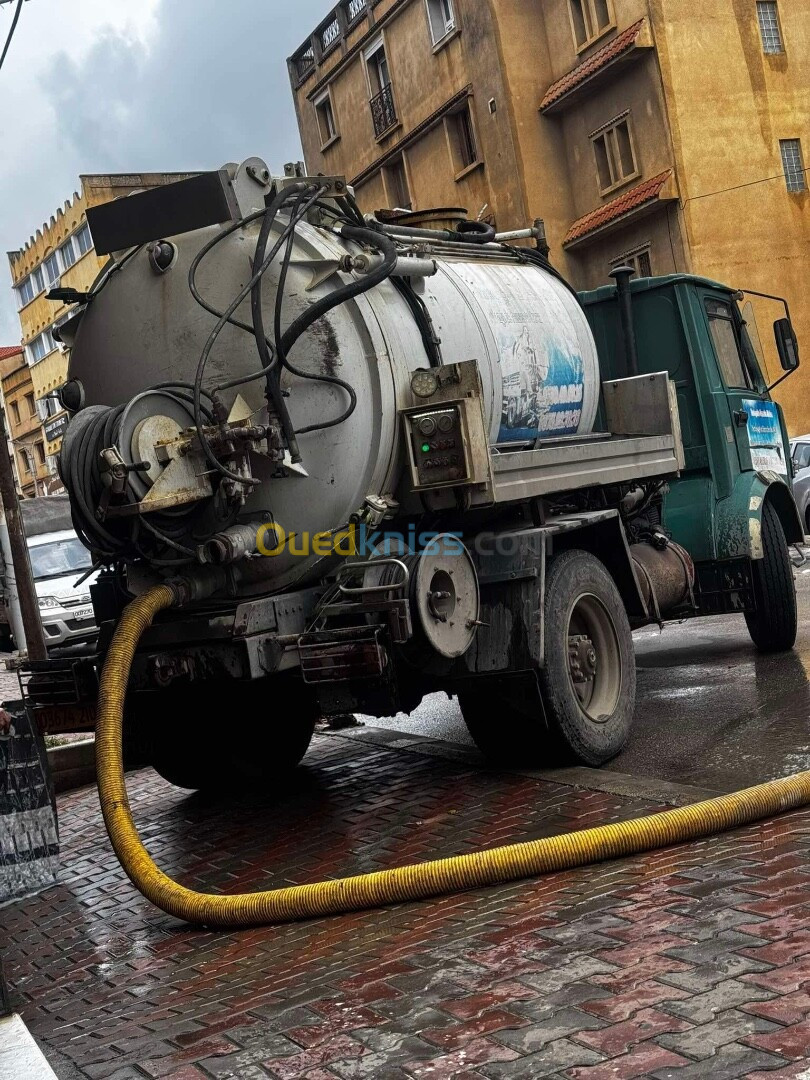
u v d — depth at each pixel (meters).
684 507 9.88
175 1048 3.71
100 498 5.68
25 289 54.06
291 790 7.66
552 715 6.65
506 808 6.15
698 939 3.77
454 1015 3.54
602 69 28.81
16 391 58.41
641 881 4.54
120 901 5.96
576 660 6.96
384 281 6.49
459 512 6.60
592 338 8.61
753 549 9.54
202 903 5.20
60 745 9.84
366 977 4.04
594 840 4.97
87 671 6.66
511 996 3.60
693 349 9.95
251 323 6.01
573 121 31.20
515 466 6.55
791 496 10.49
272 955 4.62
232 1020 3.87
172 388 6.04
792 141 29.27
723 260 28.52
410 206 36.56
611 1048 3.12
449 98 33.41
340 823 6.54
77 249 46.94
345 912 5.02
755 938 3.69
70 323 6.61
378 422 6.14
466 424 6.09
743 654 10.28
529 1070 3.09
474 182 33.31
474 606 6.46
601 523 7.67
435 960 4.07
